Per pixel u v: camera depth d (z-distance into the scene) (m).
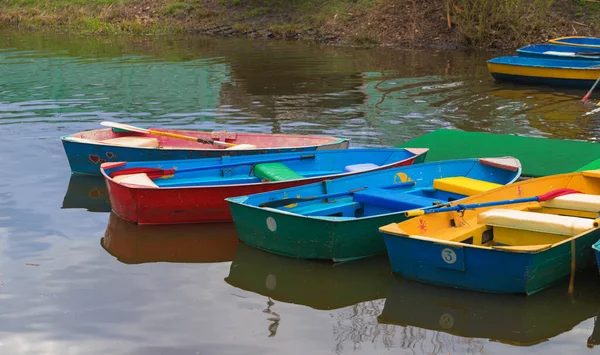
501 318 5.67
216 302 6.01
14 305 5.88
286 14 23.48
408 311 5.83
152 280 6.42
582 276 6.36
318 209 7.20
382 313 5.81
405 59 18.28
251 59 18.44
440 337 5.42
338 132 11.35
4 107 13.37
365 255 6.84
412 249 6.14
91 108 13.24
